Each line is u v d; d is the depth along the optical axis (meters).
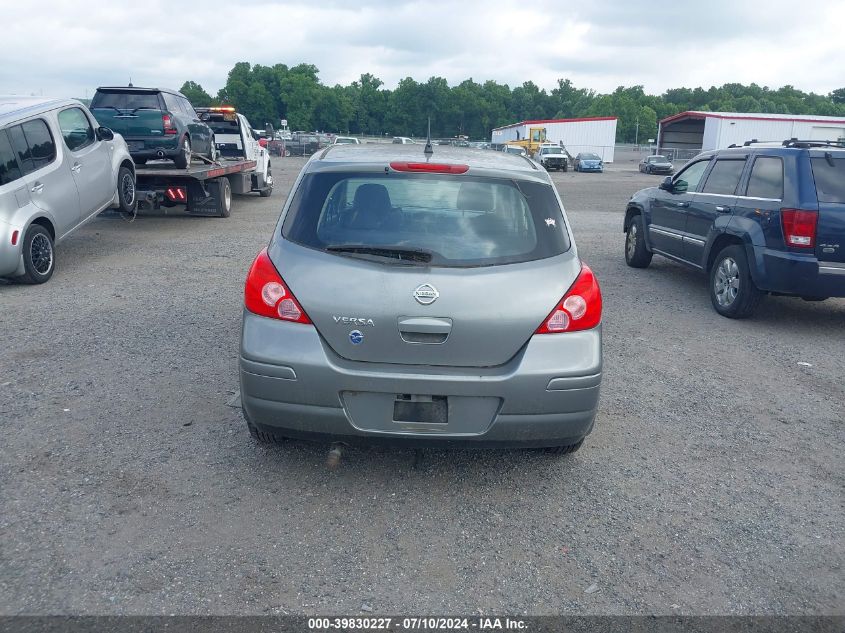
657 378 5.83
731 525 3.62
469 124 157.25
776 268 7.12
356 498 3.74
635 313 7.97
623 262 11.33
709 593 3.07
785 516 3.73
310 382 3.49
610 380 5.74
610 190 29.70
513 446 3.64
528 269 3.59
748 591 3.09
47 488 3.72
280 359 3.50
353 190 3.77
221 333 6.55
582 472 4.14
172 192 14.09
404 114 155.25
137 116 13.05
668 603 2.99
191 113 15.02
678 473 4.18
